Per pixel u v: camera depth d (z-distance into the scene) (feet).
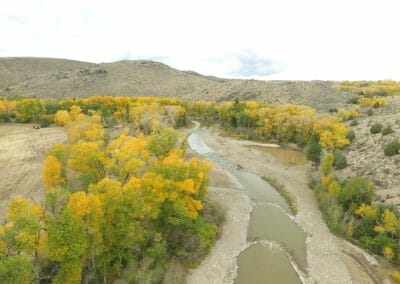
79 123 240.12
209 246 134.41
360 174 204.23
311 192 200.23
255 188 207.51
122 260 112.57
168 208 123.13
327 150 253.85
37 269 91.09
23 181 180.14
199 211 156.04
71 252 85.30
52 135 280.72
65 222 86.17
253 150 297.94
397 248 128.77
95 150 142.92
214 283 114.73
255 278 118.01
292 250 136.77
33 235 82.33
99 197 98.99
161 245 115.85
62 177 148.56
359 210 149.48
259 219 164.55
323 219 165.27
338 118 327.06
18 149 231.50
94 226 93.04
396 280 116.47
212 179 216.33
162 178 123.13
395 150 207.00
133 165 133.69
